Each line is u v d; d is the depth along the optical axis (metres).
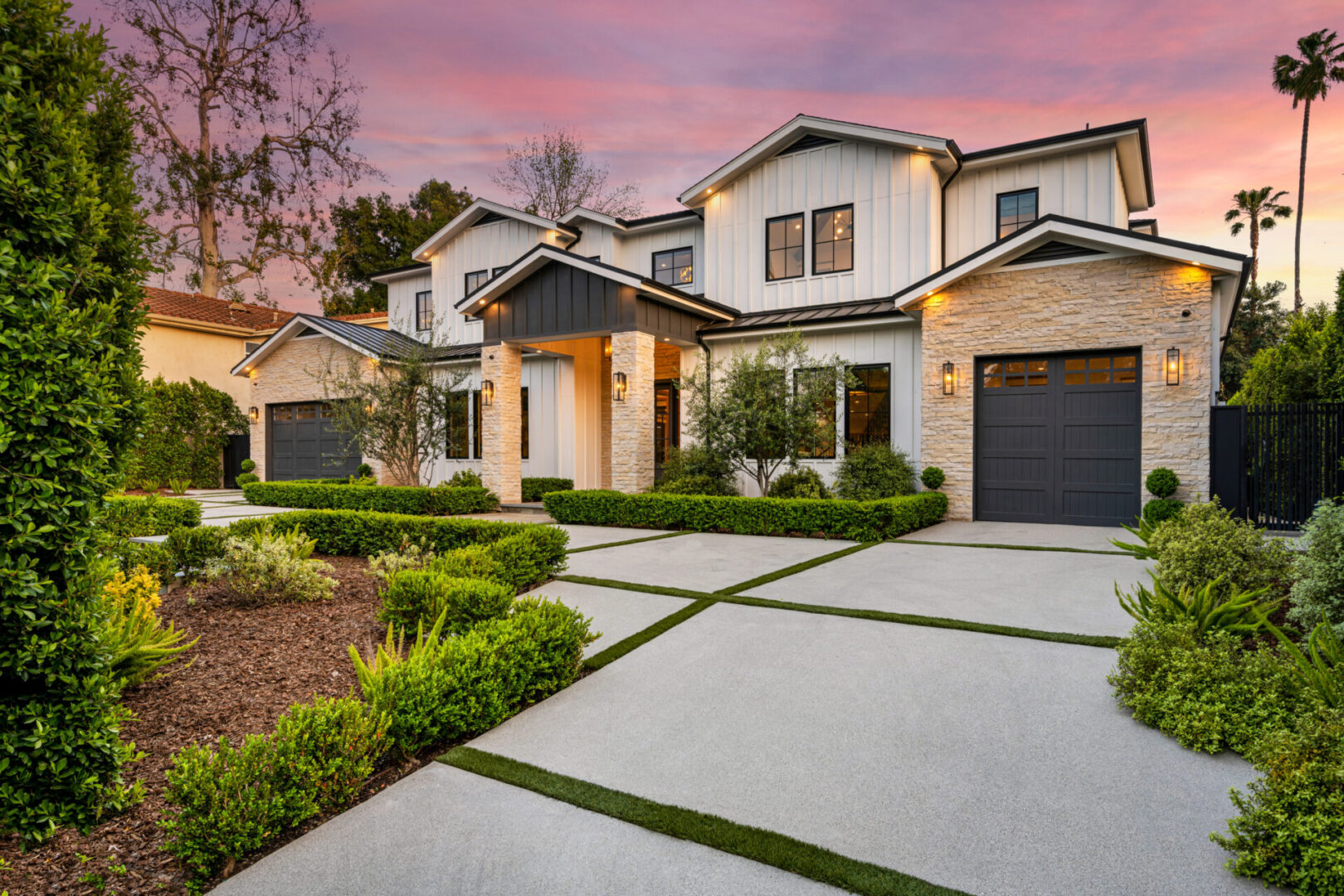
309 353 18.98
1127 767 3.03
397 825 2.66
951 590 6.37
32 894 2.21
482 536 7.56
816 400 11.43
